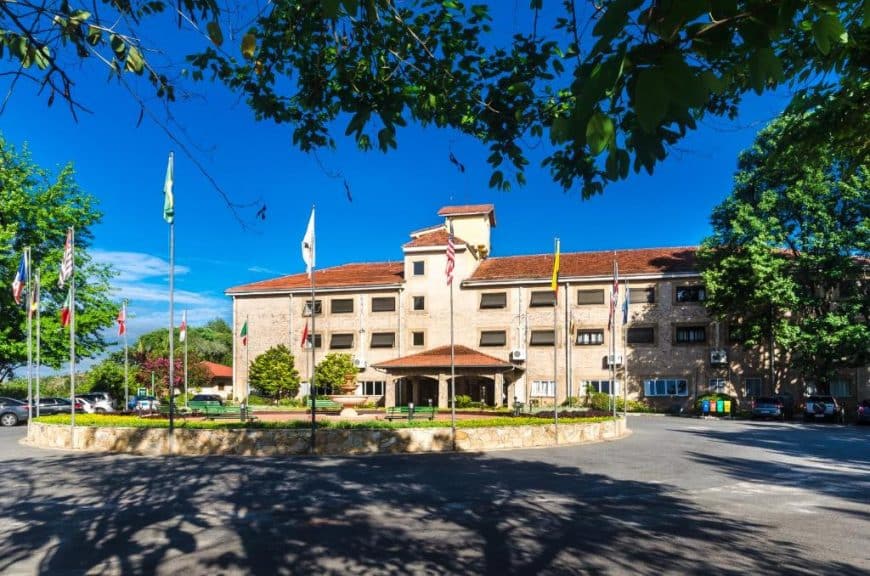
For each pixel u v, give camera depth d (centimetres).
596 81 189
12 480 1274
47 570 666
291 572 654
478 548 745
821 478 1327
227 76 508
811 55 449
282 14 460
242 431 1761
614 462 1556
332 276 4722
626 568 664
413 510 970
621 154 231
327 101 500
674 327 3894
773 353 3706
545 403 3997
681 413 3772
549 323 4097
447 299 4247
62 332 3434
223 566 676
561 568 665
